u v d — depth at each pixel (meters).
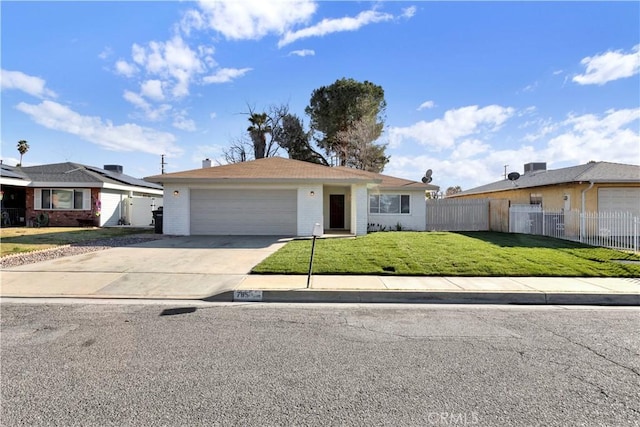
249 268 8.24
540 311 5.48
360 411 2.61
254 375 3.20
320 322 4.83
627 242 11.83
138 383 3.04
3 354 3.67
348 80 30.27
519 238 13.34
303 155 33.41
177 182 14.68
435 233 14.80
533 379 3.13
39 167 23.45
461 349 3.84
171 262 8.95
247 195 15.21
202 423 2.46
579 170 16.95
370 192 18.06
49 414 2.56
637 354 3.72
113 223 22.30
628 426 2.43
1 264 8.67
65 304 5.74
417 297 6.14
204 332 4.39
